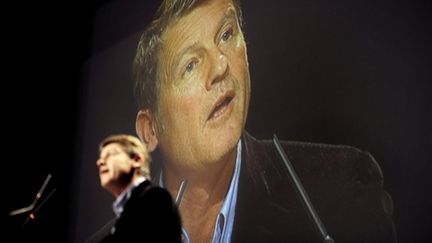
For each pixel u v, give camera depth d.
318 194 6.94
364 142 6.96
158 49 7.92
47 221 7.98
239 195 7.23
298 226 6.93
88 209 7.89
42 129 8.27
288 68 7.39
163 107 7.78
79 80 8.28
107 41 8.24
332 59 7.27
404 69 6.97
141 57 8.01
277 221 7.01
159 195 3.37
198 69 7.70
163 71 7.84
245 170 7.29
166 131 7.72
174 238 3.35
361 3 7.28
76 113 8.21
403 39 7.04
